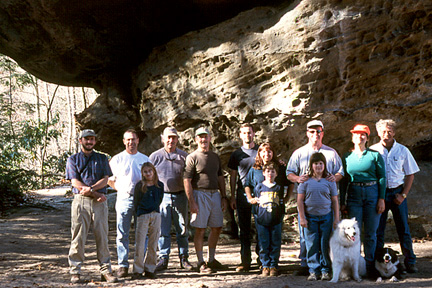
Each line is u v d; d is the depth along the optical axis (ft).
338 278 15.87
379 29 19.90
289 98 21.49
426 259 19.22
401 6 19.33
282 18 21.21
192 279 16.78
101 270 16.62
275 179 17.61
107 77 29.30
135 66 29.07
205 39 24.02
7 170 44.39
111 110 29.30
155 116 26.48
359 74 20.79
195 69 24.43
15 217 34.42
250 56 22.31
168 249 19.08
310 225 16.33
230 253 22.13
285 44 21.06
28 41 26.48
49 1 23.67
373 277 16.48
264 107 22.31
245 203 18.54
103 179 16.66
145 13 25.76
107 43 27.09
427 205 23.22
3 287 15.06
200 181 18.54
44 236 27.17
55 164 62.75
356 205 16.93
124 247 17.37
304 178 16.56
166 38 27.30
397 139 23.59
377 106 21.85
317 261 16.28
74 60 27.96
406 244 17.39
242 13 22.93
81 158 16.74
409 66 20.85
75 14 24.97
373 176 16.83
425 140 24.04
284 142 22.91
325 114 21.47
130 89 29.25
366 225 16.89
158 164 19.49
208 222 18.70
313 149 17.35
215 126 24.36
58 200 45.42
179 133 25.64
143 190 16.92
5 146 58.44
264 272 17.20
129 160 18.13
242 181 18.79
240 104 22.93
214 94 23.77
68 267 19.19
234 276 17.24
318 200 16.28
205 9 25.29
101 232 16.67
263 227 17.20
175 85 25.41
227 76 23.13
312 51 20.42
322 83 21.02
